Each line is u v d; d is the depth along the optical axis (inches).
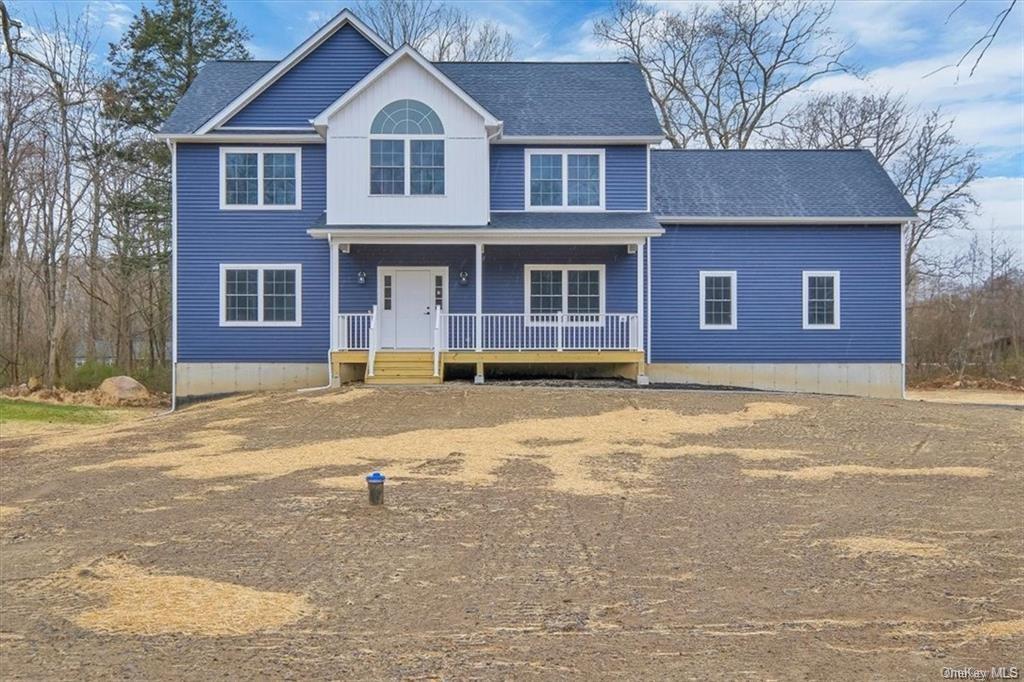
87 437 585.3
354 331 796.6
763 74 1640.0
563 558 272.4
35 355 1330.0
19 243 1239.5
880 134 1609.3
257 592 237.1
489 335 821.9
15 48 1154.0
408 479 402.0
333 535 299.3
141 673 180.2
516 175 837.2
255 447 502.6
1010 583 243.6
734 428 563.5
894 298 875.4
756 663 185.2
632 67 964.6
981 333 1529.3
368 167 781.3
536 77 939.3
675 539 295.9
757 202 884.0
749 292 870.4
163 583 244.8
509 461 450.0
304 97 840.3
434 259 835.4
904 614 218.2
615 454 473.4
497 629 208.7
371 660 187.6
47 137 1206.9
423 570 259.3
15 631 207.6
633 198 842.2
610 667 183.2
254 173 829.8
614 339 830.5
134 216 1369.3
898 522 320.5
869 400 717.3
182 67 1338.6
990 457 472.7
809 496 369.7
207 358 825.5
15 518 331.9
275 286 831.7
